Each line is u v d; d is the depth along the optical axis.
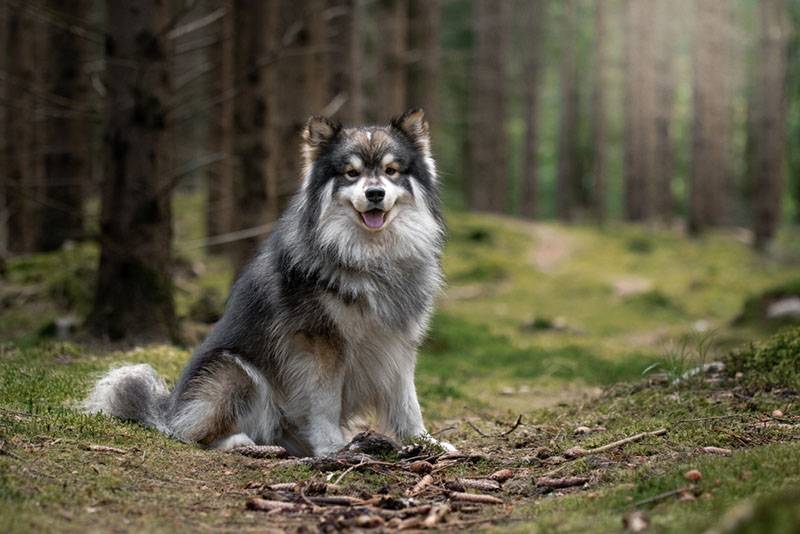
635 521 3.62
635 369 10.41
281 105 14.33
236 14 14.01
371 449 5.73
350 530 4.07
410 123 6.50
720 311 17.48
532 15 36.16
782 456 4.50
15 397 6.40
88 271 11.38
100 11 18.88
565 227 30.75
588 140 49.34
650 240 28.27
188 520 4.15
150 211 9.21
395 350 6.26
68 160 14.76
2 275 12.11
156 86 9.18
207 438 6.09
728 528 2.93
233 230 14.98
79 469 4.72
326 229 6.02
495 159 34.16
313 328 6.06
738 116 47.56
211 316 11.00
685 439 5.51
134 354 8.45
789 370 7.00
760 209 27.39
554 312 17.05
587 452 5.48
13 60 14.70
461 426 7.39
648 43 36.56
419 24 23.83
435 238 6.41
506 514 4.34
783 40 29.73
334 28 15.88
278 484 4.86
